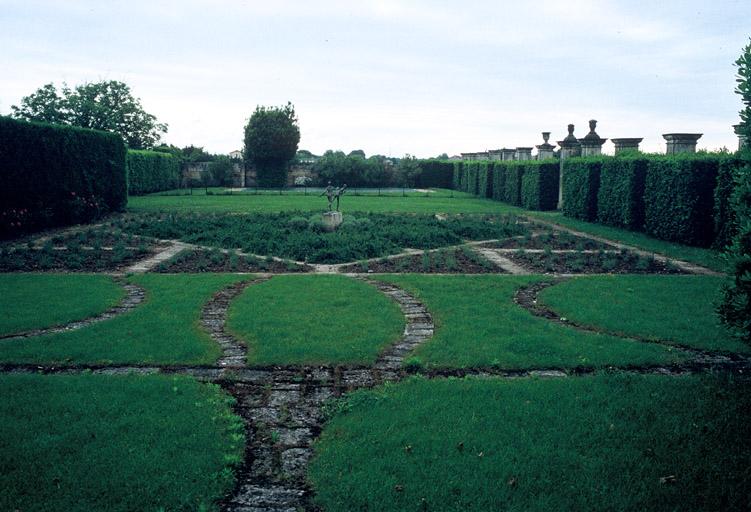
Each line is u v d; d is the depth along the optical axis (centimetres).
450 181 5356
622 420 483
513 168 3191
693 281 1067
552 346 670
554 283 1054
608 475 402
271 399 539
